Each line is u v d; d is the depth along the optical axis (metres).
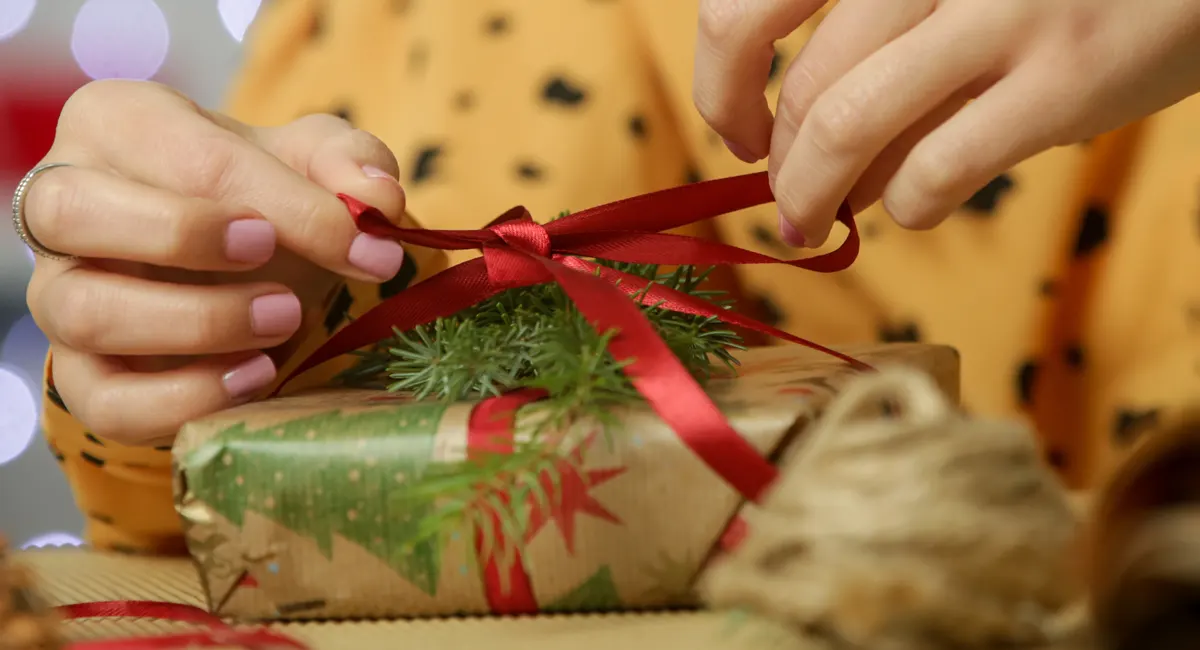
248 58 0.70
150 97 0.49
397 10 0.68
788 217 0.46
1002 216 0.59
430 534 0.39
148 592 0.46
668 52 0.62
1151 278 0.58
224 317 0.46
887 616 0.33
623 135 0.62
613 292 0.42
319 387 0.48
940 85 0.44
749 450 0.39
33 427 1.52
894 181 0.46
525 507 0.41
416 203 0.61
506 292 0.47
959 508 0.34
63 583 0.48
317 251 0.47
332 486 0.42
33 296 0.49
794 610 0.34
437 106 0.63
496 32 0.65
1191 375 0.56
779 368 0.46
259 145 0.52
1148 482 0.33
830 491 0.35
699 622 0.40
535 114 0.62
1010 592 0.34
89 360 0.48
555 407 0.41
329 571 0.42
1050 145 0.45
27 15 1.62
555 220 0.47
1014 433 0.35
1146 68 0.44
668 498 0.41
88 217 0.46
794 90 0.46
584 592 0.41
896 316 0.60
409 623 0.42
